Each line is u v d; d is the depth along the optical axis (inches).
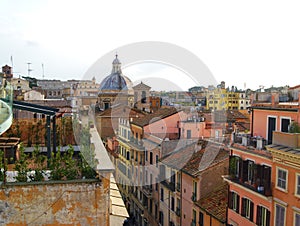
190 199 820.6
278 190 581.3
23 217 302.5
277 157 579.5
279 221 579.2
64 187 305.6
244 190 663.8
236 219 687.7
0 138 446.9
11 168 377.1
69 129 487.5
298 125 571.2
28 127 506.3
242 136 701.9
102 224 311.0
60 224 307.7
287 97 762.8
